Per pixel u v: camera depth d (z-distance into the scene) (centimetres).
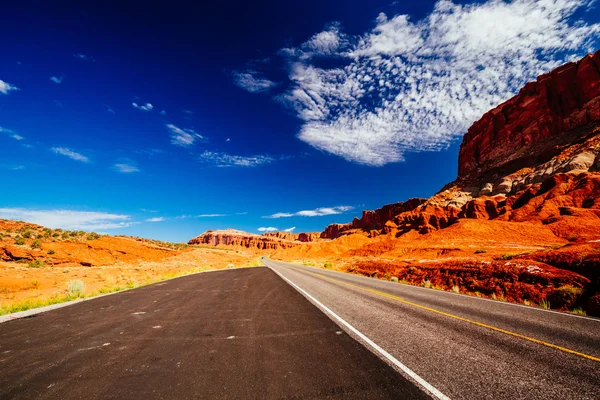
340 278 1858
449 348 453
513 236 4056
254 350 441
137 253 4878
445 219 7188
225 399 290
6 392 307
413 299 962
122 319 665
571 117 8550
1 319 672
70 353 433
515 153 9750
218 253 7488
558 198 4750
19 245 3391
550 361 401
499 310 773
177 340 497
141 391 309
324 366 376
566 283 998
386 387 317
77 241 4234
